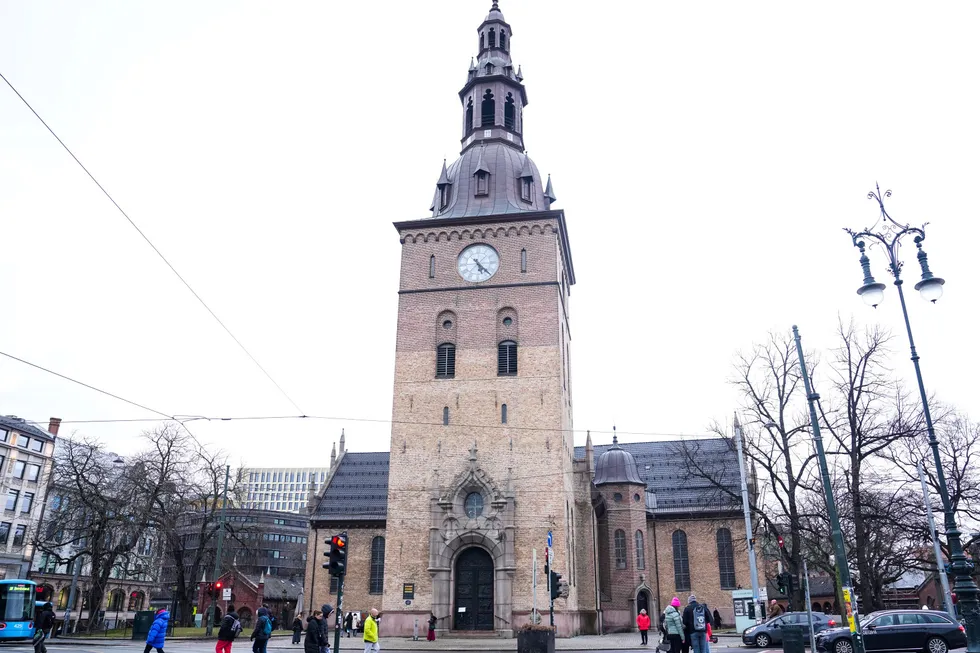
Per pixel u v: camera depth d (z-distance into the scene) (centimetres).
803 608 4228
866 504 4106
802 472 4316
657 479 7412
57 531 6388
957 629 3253
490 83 6300
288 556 13238
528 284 5353
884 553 4488
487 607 4716
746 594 5122
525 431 4988
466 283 5450
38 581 8906
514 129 6250
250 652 3600
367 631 3011
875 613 3397
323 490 7188
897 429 4241
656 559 6906
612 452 6888
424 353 5316
